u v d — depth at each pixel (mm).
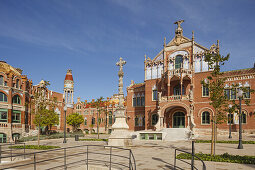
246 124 34656
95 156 16359
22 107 45906
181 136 34062
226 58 15766
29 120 49344
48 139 40000
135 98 51125
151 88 45625
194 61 40719
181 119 41344
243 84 35875
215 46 38969
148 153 17656
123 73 22609
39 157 16844
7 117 41938
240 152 17672
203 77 39125
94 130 72062
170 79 40406
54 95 63000
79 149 21266
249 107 34625
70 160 15086
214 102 15656
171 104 39125
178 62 43094
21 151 21266
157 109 43969
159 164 12852
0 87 41344
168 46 44781
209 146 22484
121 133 20969
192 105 37344
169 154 17062
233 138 30828
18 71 52906
